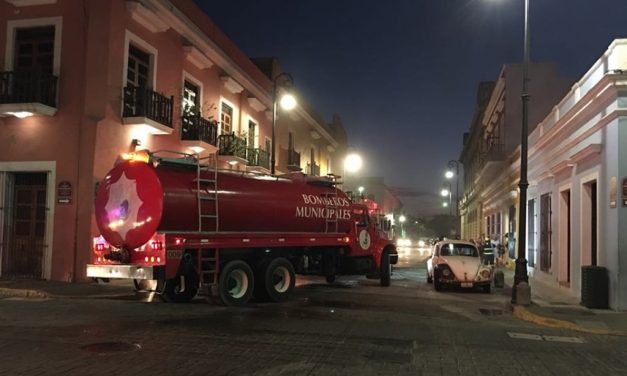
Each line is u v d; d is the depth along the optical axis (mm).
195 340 8445
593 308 13406
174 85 20219
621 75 12938
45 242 16062
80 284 15273
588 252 15484
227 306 12617
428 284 20594
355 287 18719
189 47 20750
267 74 33969
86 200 15859
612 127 13391
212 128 21938
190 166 12359
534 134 23156
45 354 7312
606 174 13742
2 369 6551
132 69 17984
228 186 13172
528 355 8336
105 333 8820
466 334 9969
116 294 13852
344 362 7355
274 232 14367
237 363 7098
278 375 6605
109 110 16391
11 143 16547
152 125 17312
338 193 17453
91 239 15742
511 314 13148
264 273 13875
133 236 11594
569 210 18250
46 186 16422
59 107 16328
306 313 11820
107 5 16391
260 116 30328
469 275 17641
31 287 14336
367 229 18406
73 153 16078
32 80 16062
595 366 7793
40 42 16938
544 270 21016
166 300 13141
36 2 16703
